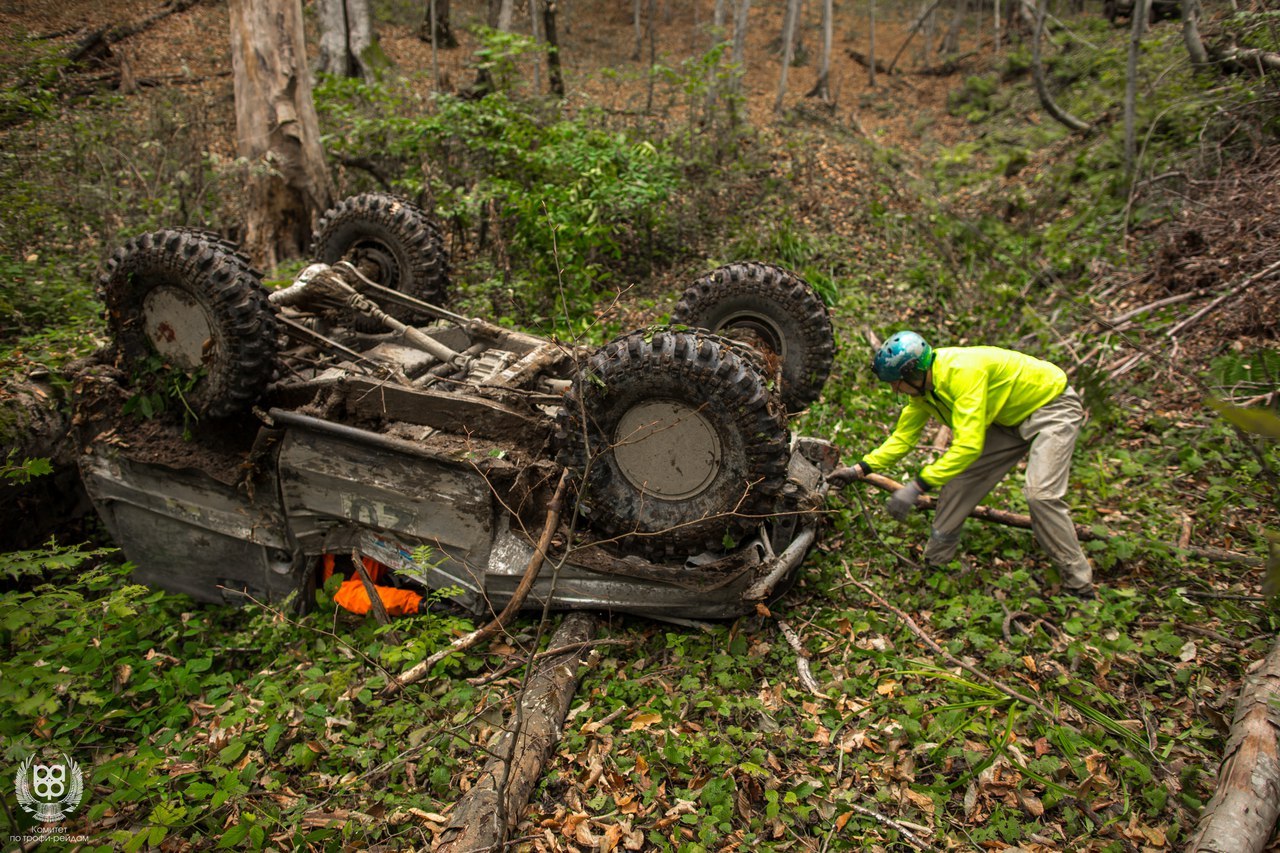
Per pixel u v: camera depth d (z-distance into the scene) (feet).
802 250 28.50
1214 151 27.27
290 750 10.75
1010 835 9.21
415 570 12.27
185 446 13.85
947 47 65.26
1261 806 8.75
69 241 24.50
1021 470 17.76
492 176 26.99
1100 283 26.11
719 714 10.80
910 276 27.61
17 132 24.62
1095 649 12.30
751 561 12.19
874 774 10.17
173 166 27.99
